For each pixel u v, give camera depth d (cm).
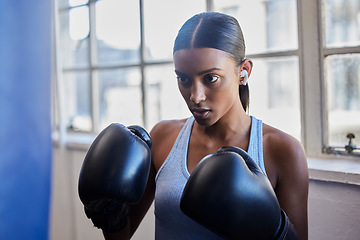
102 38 196
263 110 177
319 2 109
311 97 113
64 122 183
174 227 76
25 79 132
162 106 229
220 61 66
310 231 103
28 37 133
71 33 209
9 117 132
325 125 111
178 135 84
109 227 82
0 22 128
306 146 115
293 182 73
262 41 182
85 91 217
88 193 72
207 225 59
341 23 115
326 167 100
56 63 182
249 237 59
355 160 106
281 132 77
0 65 129
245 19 165
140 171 73
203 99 67
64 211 186
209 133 80
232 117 77
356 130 112
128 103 327
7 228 133
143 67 164
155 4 165
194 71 66
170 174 79
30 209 135
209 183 59
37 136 134
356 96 112
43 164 134
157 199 78
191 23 68
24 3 131
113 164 72
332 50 108
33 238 134
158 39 170
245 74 71
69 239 186
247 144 77
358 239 95
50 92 136
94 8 191
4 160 131
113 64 179
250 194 59
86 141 178
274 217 61
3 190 132
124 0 193
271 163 74
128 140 75
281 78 250
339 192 98
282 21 243
